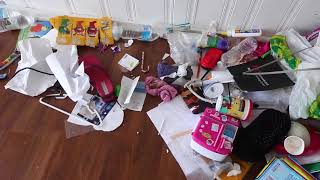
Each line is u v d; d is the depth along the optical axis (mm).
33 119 1170
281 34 1298
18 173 1038
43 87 1242
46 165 1055
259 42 1372
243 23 1338
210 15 1322
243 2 1224
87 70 1245
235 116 1110
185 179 1017
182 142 1102
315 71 1109
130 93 1189
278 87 1147
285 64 1215
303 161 1023
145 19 1403
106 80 1246
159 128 1137
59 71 1170
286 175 956
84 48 1387
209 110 1098
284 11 1230
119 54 1368
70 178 1025
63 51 1208
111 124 1146
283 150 1036
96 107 1193
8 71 1311
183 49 1344
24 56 1270
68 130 1136
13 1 1436
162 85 1216
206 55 1311
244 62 1262
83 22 1382
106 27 1374
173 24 1405
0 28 1448
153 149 1088
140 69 1316
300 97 1092
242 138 1047
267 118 1085
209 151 1000
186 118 1161
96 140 1111
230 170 1026
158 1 1289
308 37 1286
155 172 1036
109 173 1035
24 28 1451
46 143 1106
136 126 1145
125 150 1087
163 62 1335
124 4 1339
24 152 1086
